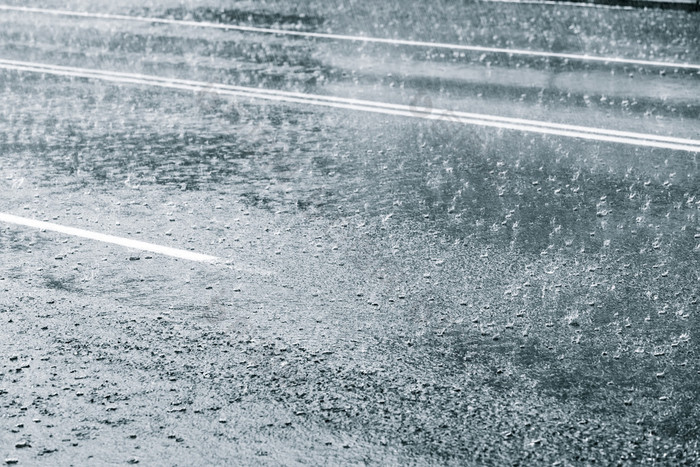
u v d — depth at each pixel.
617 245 6.44
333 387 4.75
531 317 5.45
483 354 5.05
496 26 13.45
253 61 11.86
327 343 5.18
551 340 5.19
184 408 4.58
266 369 4.92
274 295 5.75
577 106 9.70
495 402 4.61
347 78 10.98
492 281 5.91
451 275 5.99
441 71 11.20
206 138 8.87
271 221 6.88
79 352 5.12
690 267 6.08
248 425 4.43
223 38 13.17
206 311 5.55
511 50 12.12
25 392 4.73
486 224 6.80
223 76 11.17
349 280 5.94
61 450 4.27
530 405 4.59
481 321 5.41
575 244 6.46
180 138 8.88
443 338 5.22
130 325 5.40
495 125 9.13
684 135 8.73
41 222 6.92
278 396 4.67
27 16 15.09
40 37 13.54
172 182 7.71
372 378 4.83
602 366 4.93
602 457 4.19
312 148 8.54
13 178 7.85
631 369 4.90
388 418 4.48
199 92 10.49
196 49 12.58
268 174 7.87
